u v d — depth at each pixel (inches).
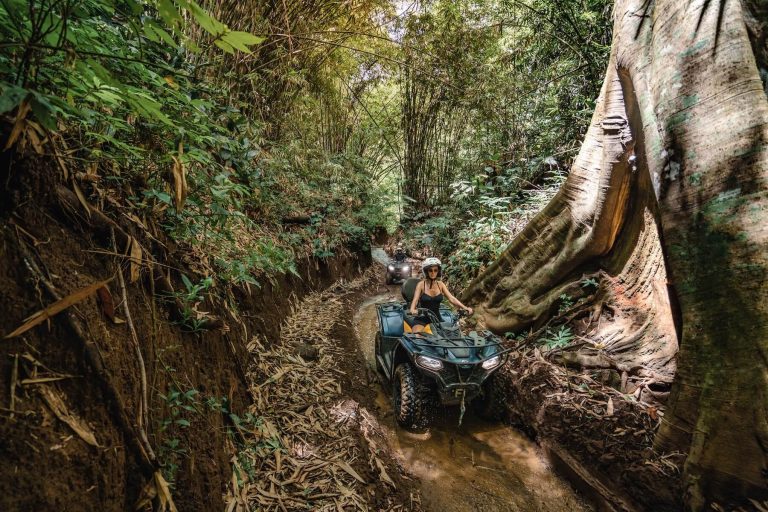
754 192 89.6
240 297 141.9
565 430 122.6
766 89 101.7
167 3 33.5
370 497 97.0
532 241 192.1
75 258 61.8
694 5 102.4
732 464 86.5
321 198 285.7
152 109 45.5
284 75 195.5
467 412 146.9
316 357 164.1
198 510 69.4
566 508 104.8
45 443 47.6
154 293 79.6
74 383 53.8
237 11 144.2
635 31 125.5
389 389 156.9
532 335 165.2
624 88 136.9
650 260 148.8
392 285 343.6
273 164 200.2
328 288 275.3
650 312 143.6
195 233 104.5
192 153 75.3
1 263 50.7
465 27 265.1
